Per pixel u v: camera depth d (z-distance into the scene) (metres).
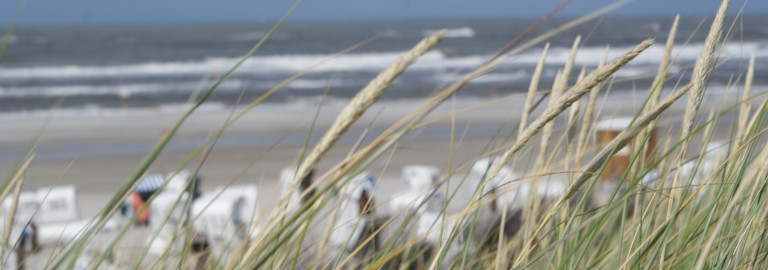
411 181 42.12
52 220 38.50
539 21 3.73
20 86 181.75
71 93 164.12
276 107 134.88
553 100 5.39
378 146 3.64
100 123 101.88
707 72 4.49
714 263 4.78
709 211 5.40
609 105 60.44
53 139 89.31
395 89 165.12
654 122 4.61
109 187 58.34
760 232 4.88
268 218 3.71
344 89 169.88
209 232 25.50
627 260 4.80
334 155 69.44
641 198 5.93
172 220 12.11
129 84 184.25
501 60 3.74
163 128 94.94
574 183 4.16
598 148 6.29
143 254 5.19
